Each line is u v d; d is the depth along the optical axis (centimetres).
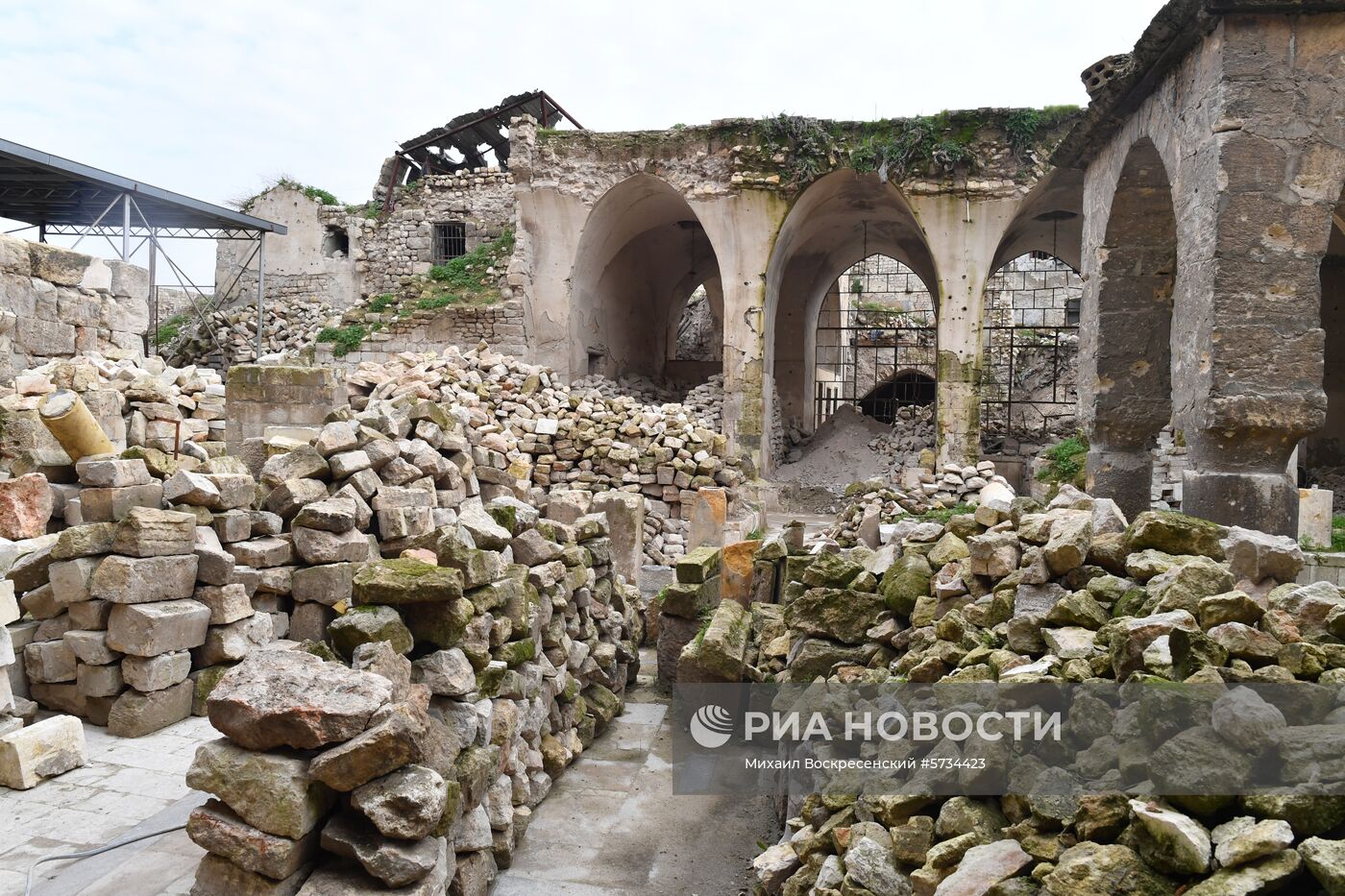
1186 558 393
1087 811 264
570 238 1983
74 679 523
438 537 471
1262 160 646
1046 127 1766
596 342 2177
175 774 458
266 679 315
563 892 436
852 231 2323
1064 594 406
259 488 635
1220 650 291
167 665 518
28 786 438
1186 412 704
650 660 885
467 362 1659
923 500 1356
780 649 582
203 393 1197
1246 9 638
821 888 325
